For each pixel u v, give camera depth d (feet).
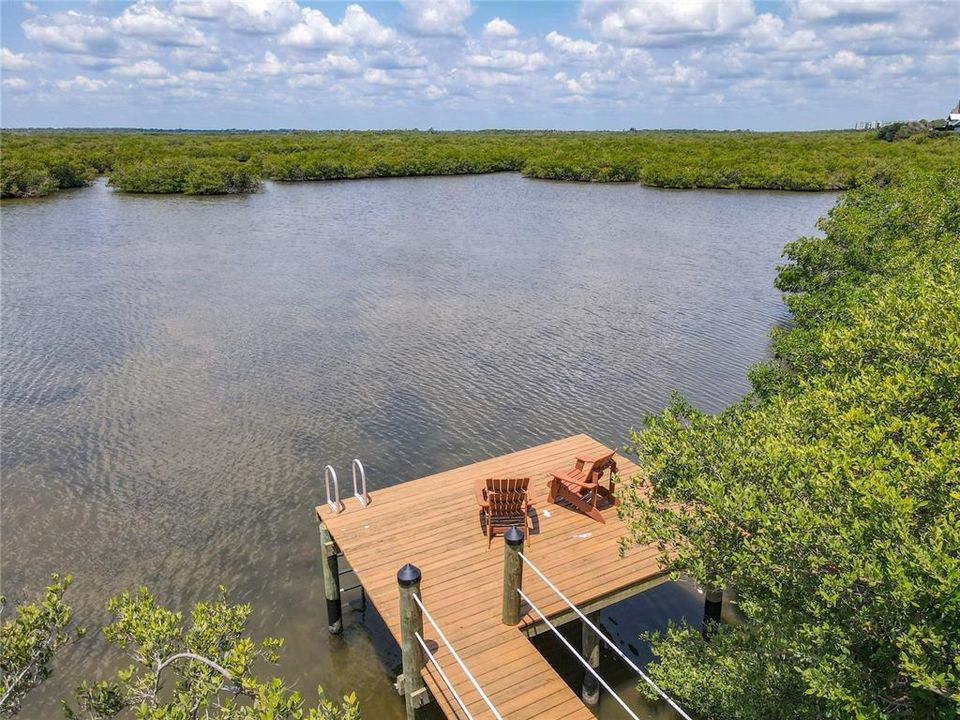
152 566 36.55
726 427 22.74
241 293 88.07
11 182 174.19
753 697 19.26
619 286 93.61
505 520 31.09
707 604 31.27
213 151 261.44
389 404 56.29
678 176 216.13
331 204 176.45
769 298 87.97
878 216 73.51
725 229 139.74
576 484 31.63
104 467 45.91
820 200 187.01
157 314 78.59
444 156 272.72
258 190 207.41
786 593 16.83
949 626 13.47
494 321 77.87
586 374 62.80
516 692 22.56
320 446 49.26
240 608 18.45
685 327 76.18
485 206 174.91
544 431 52.06
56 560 36.86
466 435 51.31
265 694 14.21
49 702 28.12
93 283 91.30
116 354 66.13
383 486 44.27
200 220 146.61
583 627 27.63
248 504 42.16
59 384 58.85
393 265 105.29
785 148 270.67
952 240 48.85
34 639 17.39
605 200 187.93
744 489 17.62
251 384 59.72
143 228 135.33
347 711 15.48
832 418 19.39
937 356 19.58
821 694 14.87
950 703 13.44
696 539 18.86
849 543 14.85
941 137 272.51
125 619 17.49
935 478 15.57
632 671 30.17
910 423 16.98
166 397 56.75
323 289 90.74
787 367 51.65
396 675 29.86
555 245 122.31
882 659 15.23
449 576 28.02
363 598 34.68
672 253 115.55
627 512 23.35
